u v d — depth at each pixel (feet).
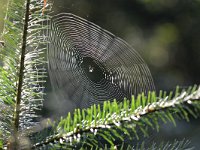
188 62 23.71
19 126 4.36
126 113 4.17
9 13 4.39
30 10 4.38
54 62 5.48
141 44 22.39
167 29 24.41
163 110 4.07
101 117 4.26
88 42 5.34
